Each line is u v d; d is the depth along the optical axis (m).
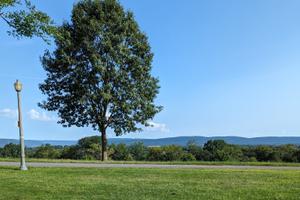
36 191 13.83
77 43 38.53
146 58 38.91
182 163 29.52
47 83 39.09
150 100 39.12
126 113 38.50
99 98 37.84
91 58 37.56
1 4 16.98
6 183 15.61
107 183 15.82
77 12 39.06
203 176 18.59
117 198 12.65
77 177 17.84
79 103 38.19
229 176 18.62
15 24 17.95
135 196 12.98
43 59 39.12
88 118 38.94
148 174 19.30
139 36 39.28
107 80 38.25
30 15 18.02
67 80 38.56
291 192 13.74
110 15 38.84
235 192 13.72
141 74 38.53
